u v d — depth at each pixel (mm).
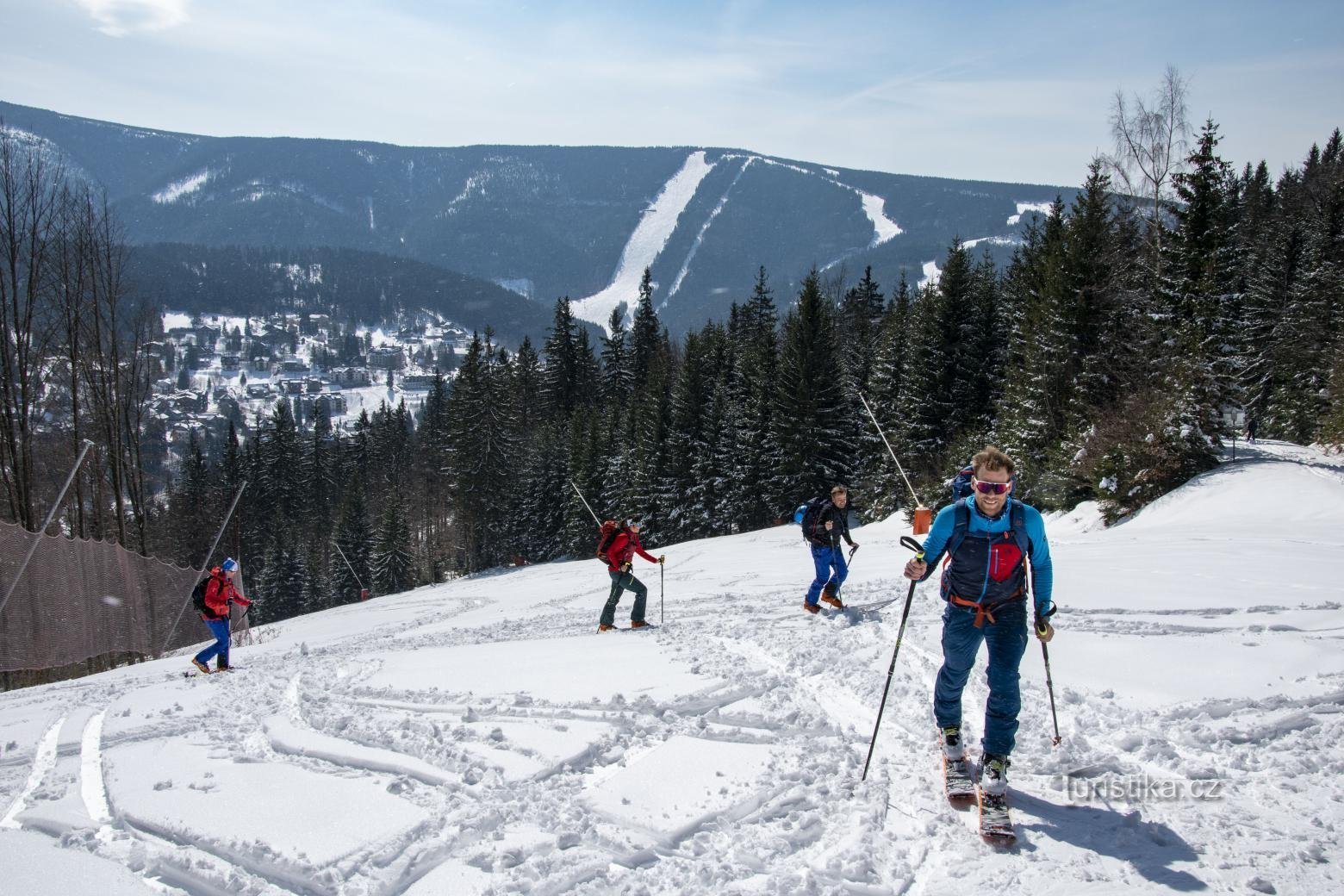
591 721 5730
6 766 6027
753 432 50562
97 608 16172
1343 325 36031
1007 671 4078
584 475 63562
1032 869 3498
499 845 3875
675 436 56500
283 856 3809
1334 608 7434
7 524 13781
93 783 5277
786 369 47125
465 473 64250
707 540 36281
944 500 29656
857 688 6070
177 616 19609
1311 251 43469
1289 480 19547
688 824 4020
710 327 80125
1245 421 40156
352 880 3613
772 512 48281
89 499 30188
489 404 64312
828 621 8812
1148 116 35125
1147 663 6008
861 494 42406
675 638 8562
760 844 3822
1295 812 3848
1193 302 29375
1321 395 34312
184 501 77375
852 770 4625
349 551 74625
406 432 112312
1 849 4164
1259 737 4680
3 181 22531
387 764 5094
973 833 3855
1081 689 5633
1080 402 29125
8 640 13484
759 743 5164
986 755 4047
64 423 27109
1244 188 69875
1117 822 3883
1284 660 5773
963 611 4234
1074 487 25969
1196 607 7941
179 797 4730
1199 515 19625
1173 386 23062
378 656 9797
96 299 26453
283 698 7551
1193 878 3363
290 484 88375
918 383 40406
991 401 39344
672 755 4965
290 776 5016
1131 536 17094
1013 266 45906
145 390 31359
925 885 3461
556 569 33188
